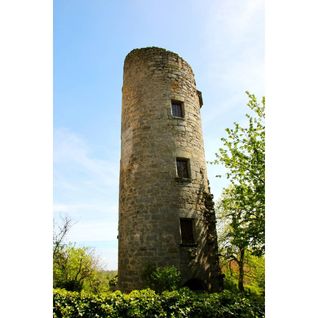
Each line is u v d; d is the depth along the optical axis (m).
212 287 11.57
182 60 14.54
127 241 11.85
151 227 11.35
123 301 7.54
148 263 10.90
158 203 11.63
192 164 12.81
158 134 12.66
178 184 12.09
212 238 12.31
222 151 12.31
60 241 21.56
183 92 13.91
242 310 8.08
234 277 20.66
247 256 19.08
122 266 11.89
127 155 13.17
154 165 12.20
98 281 22.77
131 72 14.23
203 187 12.94
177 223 11.49
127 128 13.62
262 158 11.41
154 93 13.32
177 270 10.86
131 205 12.15
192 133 13.44
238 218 11.68
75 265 22.25
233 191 12.27
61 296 7.36
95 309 7.26
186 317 7.67
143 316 7.37
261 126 11.96
